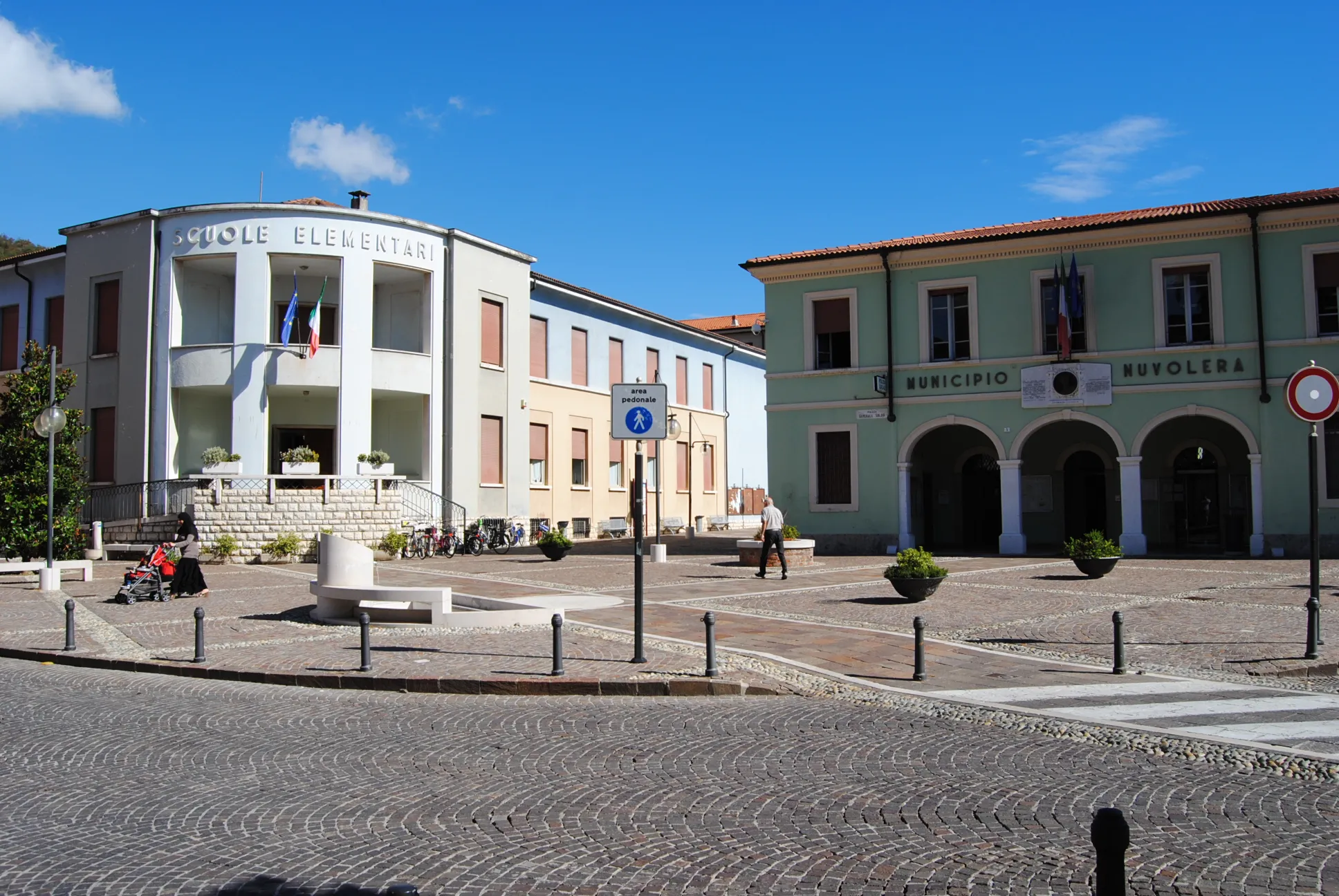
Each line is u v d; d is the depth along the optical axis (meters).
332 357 28.80
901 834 5.84
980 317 28.41
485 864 5.40
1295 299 25.47
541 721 9.02
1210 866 5.28
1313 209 25.14
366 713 9.45
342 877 5.21
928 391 28.86
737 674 10.76
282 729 8.74
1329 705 9.26
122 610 17.11
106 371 30.28
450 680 10.54
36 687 10.96
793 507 30.08
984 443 31.66
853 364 29.67
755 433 54.09
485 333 33.00
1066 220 29.20
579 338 39.41
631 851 5.58
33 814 6.32
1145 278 26.78
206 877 5.23
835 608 16.09
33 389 23.44
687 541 38.91
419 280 31.69
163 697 10.30
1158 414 26.53
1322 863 5.31
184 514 19.41
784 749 7.89
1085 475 30.66
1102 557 20.12
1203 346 26.11
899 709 9.38
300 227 28.73
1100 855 3.10
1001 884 5.06
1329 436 25.17
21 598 19.31
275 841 5.78
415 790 6.83
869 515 29.31
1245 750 7.68
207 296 30.47
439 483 30.89
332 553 15.57
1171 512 29.14
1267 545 25.44
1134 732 8.30
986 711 9.22
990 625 14.15
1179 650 12.04
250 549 26.98
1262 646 12.14
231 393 29.36
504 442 33.50
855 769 7.28
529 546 34.25
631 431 11.62
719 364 50.50
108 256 30.45
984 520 32.03
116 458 29.83
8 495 22.78
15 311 34.88
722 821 6.10
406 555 28.53
